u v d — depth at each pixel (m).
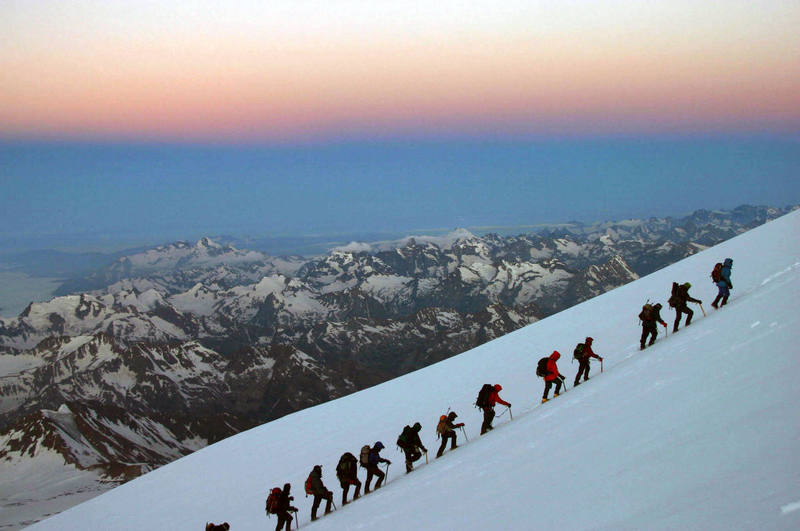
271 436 40.91
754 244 37.50
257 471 33.22
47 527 37.16
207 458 41.25
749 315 15.55
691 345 15.95
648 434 10.73
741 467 7.62
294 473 29.91
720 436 8.92
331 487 25.62
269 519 24.58
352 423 35.59
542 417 17.31
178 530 27.83
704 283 31.05
